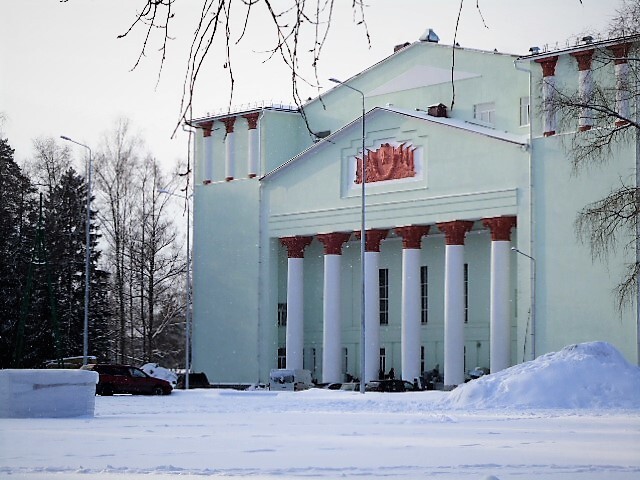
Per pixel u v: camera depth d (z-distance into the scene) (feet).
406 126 216.13
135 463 52.49
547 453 57.21
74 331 252.42
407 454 56.75
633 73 129.59
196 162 257.75
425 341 224.53
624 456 55.16
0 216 233.14
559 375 120.78
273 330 239.91
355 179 225.15
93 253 260.83
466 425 85.30
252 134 247.29
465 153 204.95
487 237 215.92
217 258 250.16
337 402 139.54
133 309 273.95
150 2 22.85
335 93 242.78
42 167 267.80
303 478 44.75
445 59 224.53
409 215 213.66
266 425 87.04
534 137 193.47
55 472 48.19
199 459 54.49
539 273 190.39
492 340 199.41
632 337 177.99
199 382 229.45
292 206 236.43
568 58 188.14
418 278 213.46
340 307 229.86
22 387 102.22
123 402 149.69
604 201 130.82
